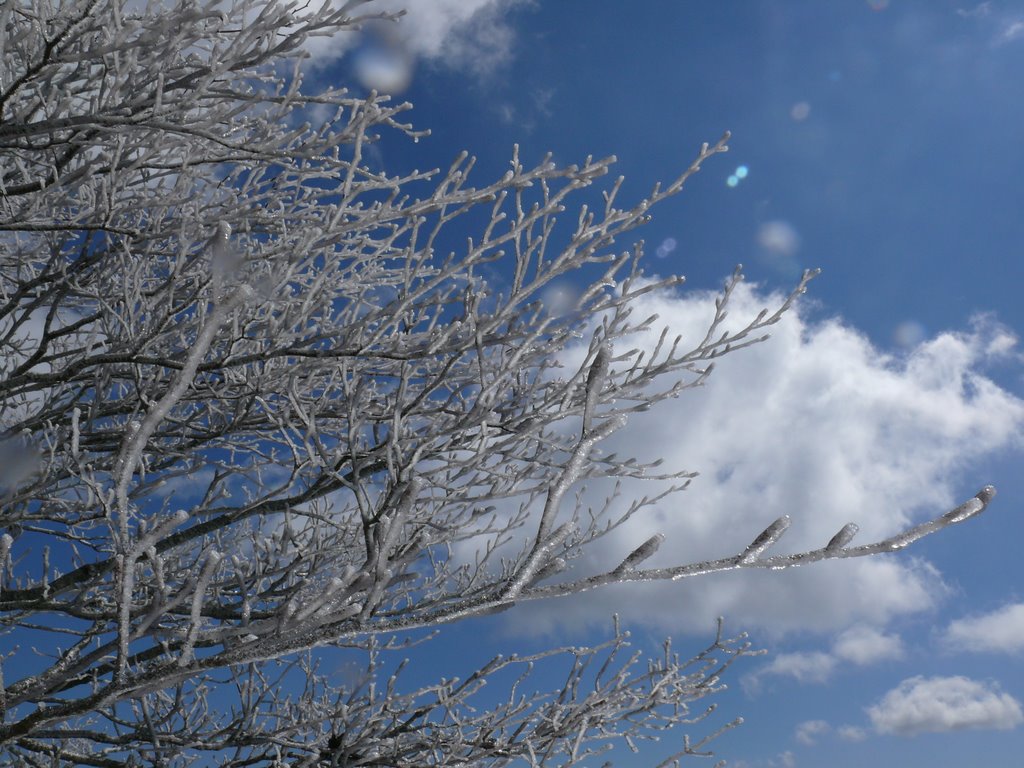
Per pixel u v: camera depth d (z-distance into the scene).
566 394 2.76
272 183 3.63
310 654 4.36
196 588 1.19
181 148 3.27
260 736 3.51
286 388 3.25
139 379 3.29
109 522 1.35
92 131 2.86
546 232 2.63
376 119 2.71
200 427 3.67
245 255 2.75
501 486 2.97
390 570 1.16
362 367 3.28
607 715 3.58
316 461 2.54
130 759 3.44
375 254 3.33
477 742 3.54
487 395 2.67
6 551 1.15
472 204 2.68
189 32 2.66
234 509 3.06
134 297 3.36
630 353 2.97
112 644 1.55
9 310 3.64
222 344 3.37
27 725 1.48
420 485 1.15
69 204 3.37
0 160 3.40
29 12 2.53
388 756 3.52
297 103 2.71
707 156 2.61
